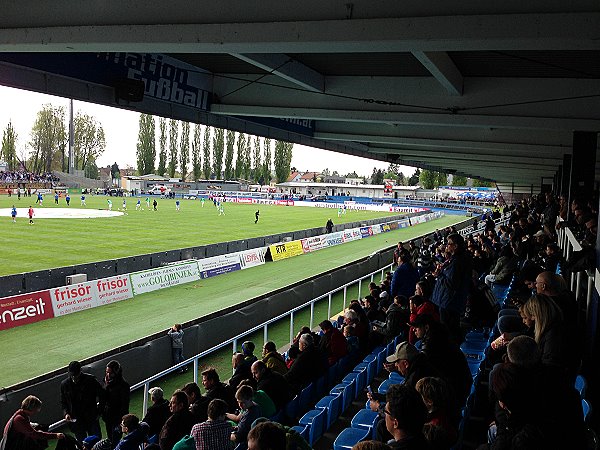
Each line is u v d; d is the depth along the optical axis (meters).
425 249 18.89
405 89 11.32
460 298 7.08
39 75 8.34
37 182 94.38
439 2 5.07
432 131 16.97
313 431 5.80
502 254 11.79
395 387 2.91
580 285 7.49
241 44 5.68
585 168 13.08
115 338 13.23
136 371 10.13
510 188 80.12
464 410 5.23
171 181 105.00
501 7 4.92
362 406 6.96
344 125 17.23
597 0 4.69
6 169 108.62
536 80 10.57
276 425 2.80
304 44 5.51
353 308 9.06
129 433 5.46
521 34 4.89
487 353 7.11
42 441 5.91
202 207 66.81
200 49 5.98
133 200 76.88
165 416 6.40
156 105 10.62
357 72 11.24
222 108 12.05
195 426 4.76
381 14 5.22
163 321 14.95
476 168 35.72
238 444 4.98
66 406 6.89
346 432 5.30
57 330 13.81
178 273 20.39
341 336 8.06
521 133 16.16
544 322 3.99
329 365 7.75
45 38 6.36
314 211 68.50
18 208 52.59
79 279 17.75
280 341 13.28
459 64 9.88
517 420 2.91
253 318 13.84
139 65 9.81
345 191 117.88
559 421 2.86
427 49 5.41
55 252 26.03
